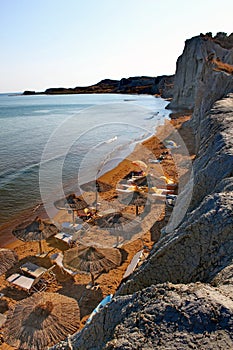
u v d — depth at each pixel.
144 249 9.13
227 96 16.55
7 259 8.09
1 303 7.55
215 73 22.31
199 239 3.90
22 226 9.77
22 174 20.27
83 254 7.68
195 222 4.04
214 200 4.46
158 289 2.57
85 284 8.05
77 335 3.66
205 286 2.50
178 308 2.21
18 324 5.57
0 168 22.16
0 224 12.73
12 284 8.27
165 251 4.27
